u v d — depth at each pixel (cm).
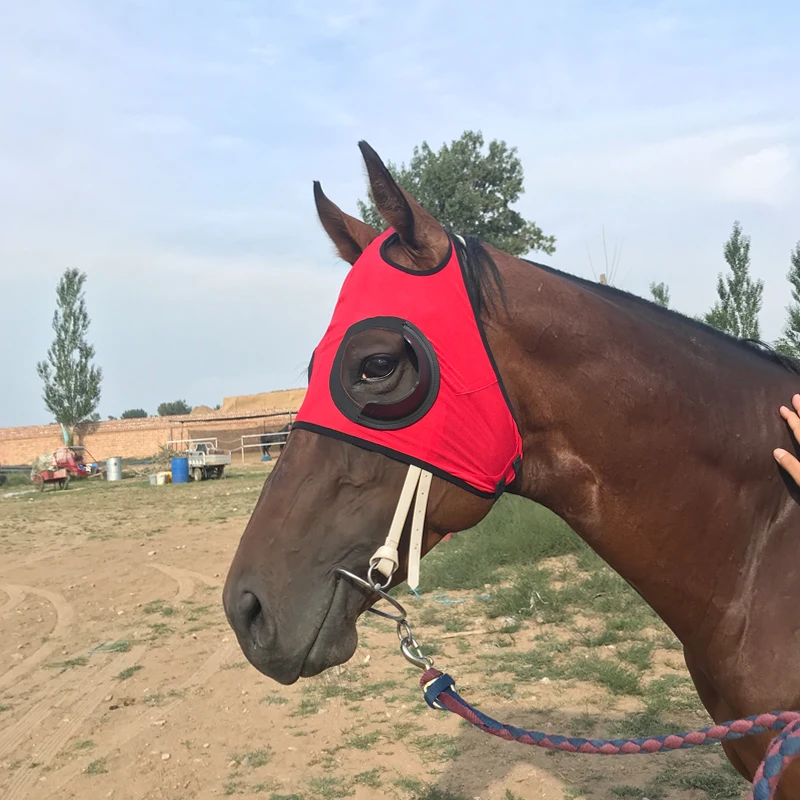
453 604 650
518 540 747
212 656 581
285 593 147
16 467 3453
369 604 157
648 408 164
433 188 2228
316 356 159
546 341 161
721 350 181
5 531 1397
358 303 154
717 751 367
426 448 147
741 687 162
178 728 446
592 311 168
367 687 486
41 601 800
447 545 827
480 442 149
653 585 170
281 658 146
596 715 408
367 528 149
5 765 409
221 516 1395
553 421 163
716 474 166
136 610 740
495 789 345
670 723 389
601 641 514
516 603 607
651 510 165
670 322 183
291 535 149
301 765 387
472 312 154
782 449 167
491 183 2277
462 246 163
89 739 438
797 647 156
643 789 332
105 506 1752
